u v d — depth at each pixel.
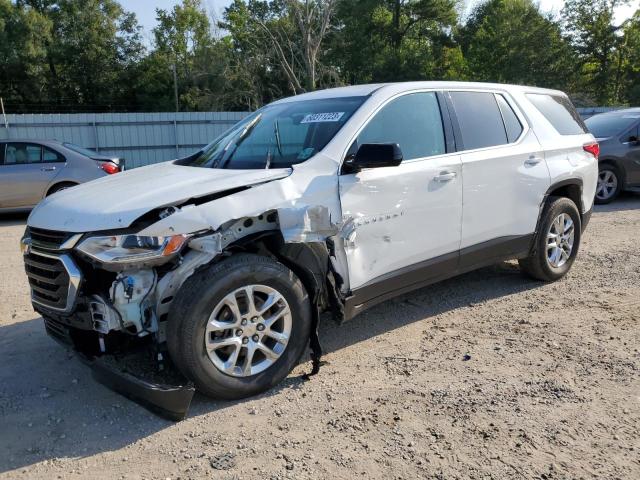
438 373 3.81
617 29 48.25
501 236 4.96
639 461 2.81
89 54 47.41
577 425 3.13
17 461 3.00
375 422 3.23
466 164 4.58
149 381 3.25
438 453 2.92
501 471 2.76
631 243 7.41
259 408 3.42
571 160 5.62
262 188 3.51
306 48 37.09
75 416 3.44
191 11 49.62
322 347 4.32
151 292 3.25
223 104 42.94
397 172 4.11
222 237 3.38
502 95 5.24
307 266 3.72
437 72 50.09
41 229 3.46
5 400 3.64
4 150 10.74
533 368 3.82
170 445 3.09
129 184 3.76
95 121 21.39
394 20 49.06
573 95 48.09
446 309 5.04
